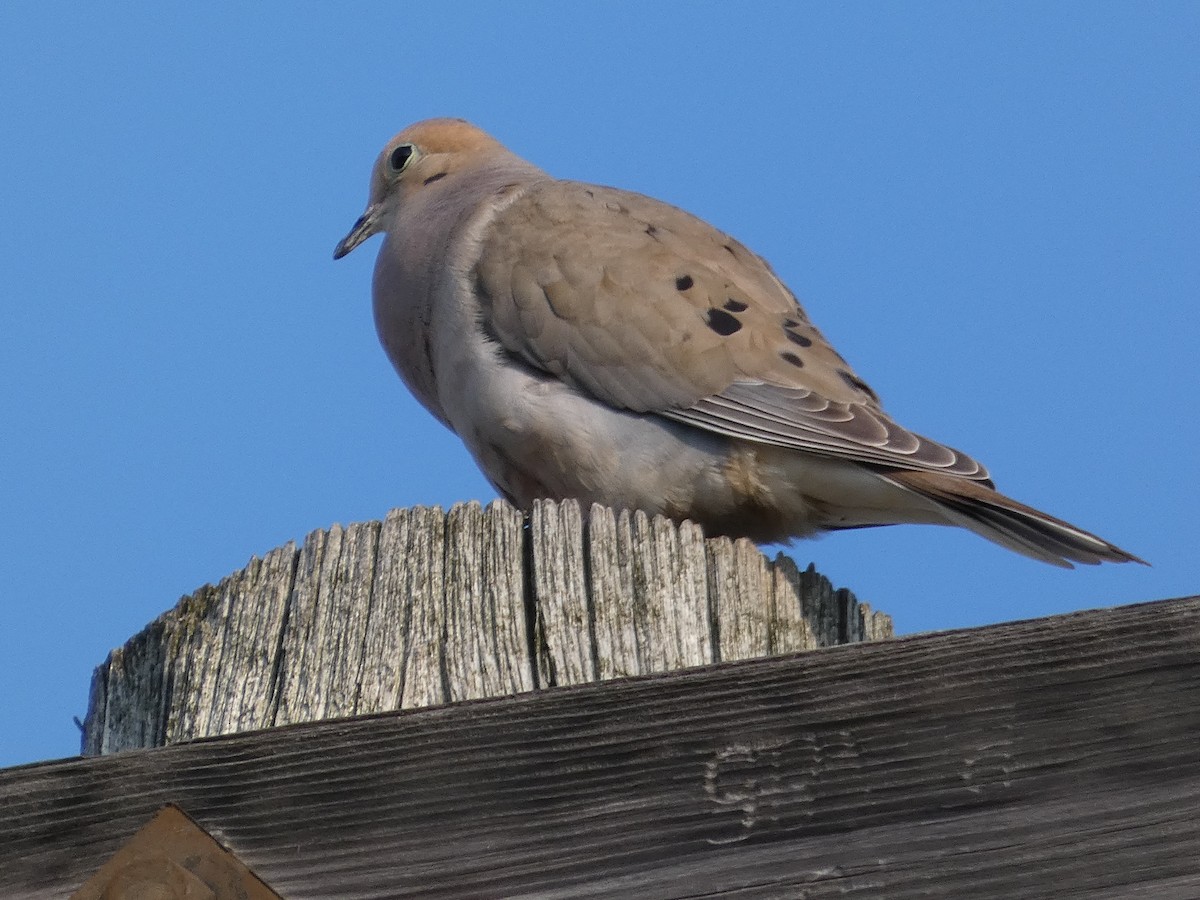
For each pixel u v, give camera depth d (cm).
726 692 614
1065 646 608
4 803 620
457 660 761
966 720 603
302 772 618
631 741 611
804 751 604
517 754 612
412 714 623
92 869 614
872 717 606
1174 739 593
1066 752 596
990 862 582
